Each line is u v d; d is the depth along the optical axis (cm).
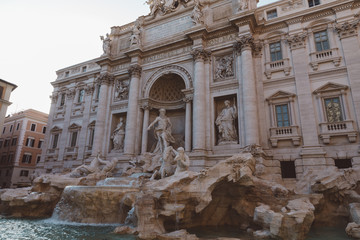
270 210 1314
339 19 2191
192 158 2294
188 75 2706
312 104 2125
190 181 1490
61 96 3956
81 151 3319
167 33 3056
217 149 2327
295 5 2455
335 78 2106
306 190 1781
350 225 1264
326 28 2253
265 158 2156
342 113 2020
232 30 2564
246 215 1512
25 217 1881
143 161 2450
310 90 2162
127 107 3034
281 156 2130
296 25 2378
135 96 2925
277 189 1605
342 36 2145
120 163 2697
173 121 3066
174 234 1221
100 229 1409
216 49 2605
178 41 2816
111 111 3147
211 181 1436
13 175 4844
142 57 3109
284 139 2147
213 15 2784
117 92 3209
